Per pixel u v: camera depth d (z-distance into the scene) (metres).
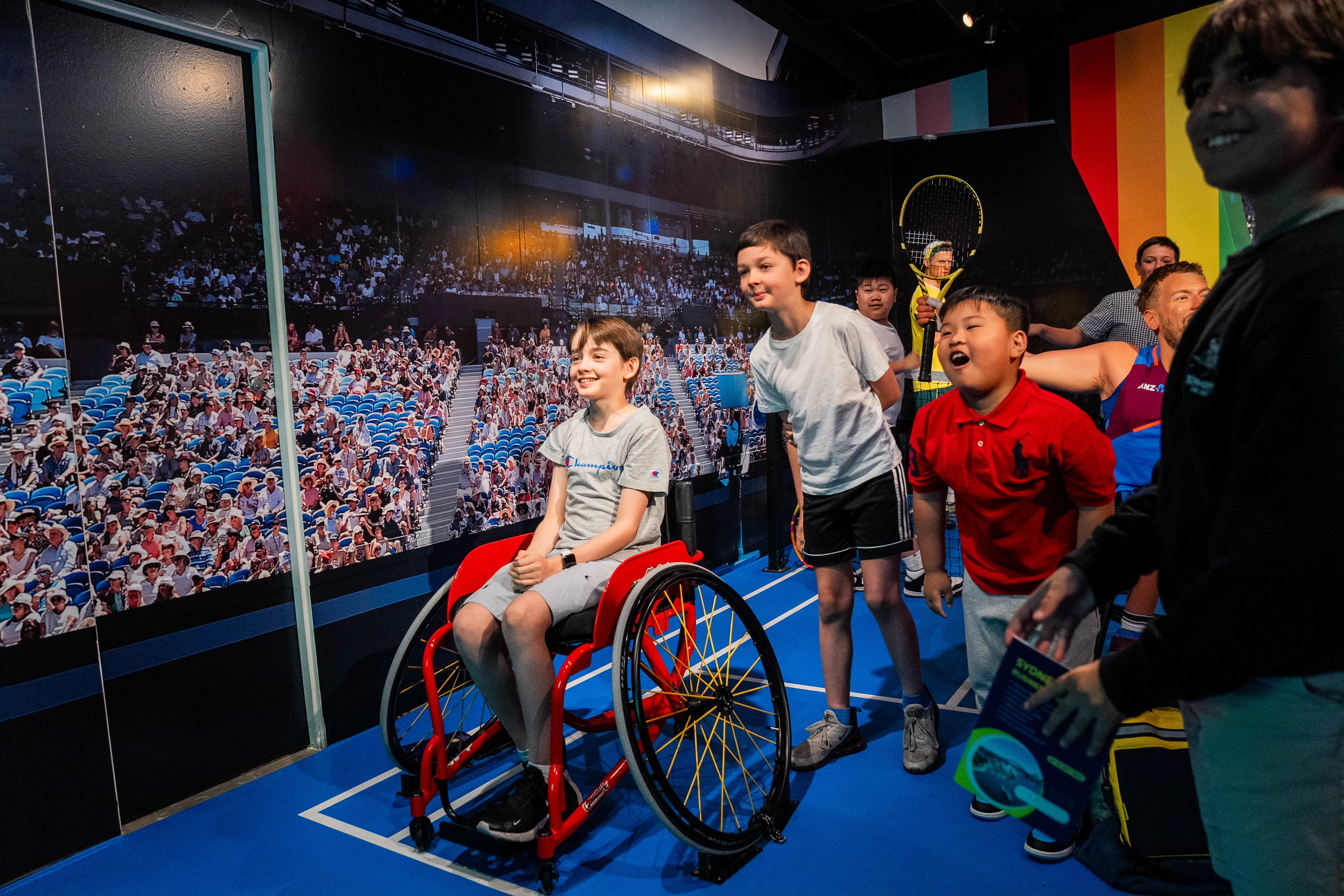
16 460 2.10
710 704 2.35
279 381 2.70
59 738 2.18
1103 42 5.34
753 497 5.32
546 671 2.12
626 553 2.46
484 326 3.41
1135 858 1.90
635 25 4.22
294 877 2.09
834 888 1.96
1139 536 1.01
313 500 2.80
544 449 2.72
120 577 2.33
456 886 2.04
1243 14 0.74
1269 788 0.81
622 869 2.08
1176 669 0.76
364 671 2.97
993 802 0.93
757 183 5.25
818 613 3.89
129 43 2.33
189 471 2.49
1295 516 0.70
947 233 6.03
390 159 3.02
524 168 3.60
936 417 2.09
